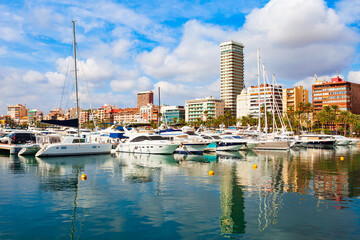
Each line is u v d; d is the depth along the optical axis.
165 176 25.31
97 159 37.78
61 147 39.25
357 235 12.15
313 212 15.06
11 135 49.03
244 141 52.91
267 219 14.07
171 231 12.60
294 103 181.12
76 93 41.81
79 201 17.09
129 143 45.41
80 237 11.95
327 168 30.69
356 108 173.25
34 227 13.01
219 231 12.59
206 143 47.12
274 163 34.88
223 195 18.52
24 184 21.78
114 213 14.95
